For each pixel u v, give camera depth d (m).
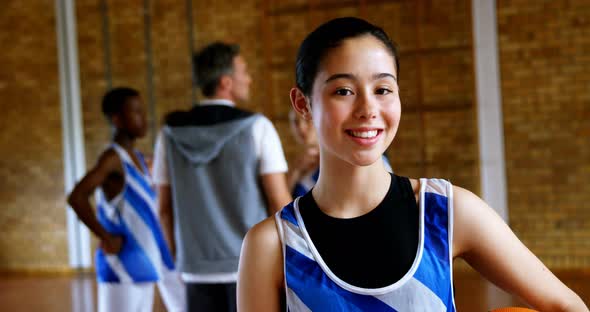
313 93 0.85
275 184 2.07
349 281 0.84
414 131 5.55
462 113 5.43
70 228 6.43
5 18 6.58
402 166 5.59
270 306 0.90
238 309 0.92
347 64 0.81
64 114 6.44
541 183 5.26
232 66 2.15
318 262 0.86
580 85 5.12
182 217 2.12
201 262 2.06
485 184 5.40
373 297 0.84
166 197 2.27
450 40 5.43
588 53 5.09
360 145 0.81
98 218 2.68
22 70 6.55
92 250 6.38
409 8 5.51
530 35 5.23
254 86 5.98
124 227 2.62
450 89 5.45
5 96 6.60
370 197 0.87
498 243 0.88
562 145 5.19
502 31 5.29
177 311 2.81
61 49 6.43
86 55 6.38
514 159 5.32
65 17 6.41
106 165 2.60
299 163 2.64
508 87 5.30
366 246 0.85
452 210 0.87
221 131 2.06
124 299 2.61
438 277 0.84
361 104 0.81
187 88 6.15
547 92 5.21
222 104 2.12
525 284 0.89
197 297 2.09
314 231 0.87
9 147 6.59
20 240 6.56
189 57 6.12
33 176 6.53
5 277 6.30
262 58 5.94
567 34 5.14
